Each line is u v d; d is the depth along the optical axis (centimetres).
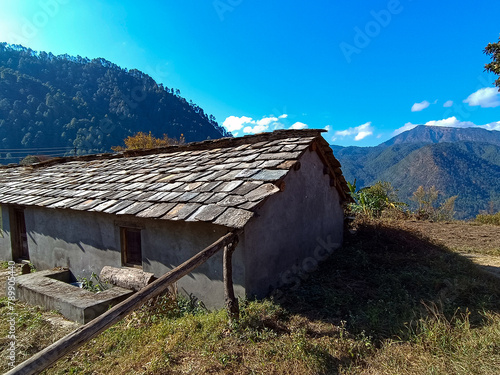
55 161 1191
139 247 573
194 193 497
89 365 339
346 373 284
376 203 1520
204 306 467
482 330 336
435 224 1399
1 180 1058
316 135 610
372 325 371
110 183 693
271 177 468
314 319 394
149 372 299
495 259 766
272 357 309
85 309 436
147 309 446
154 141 3388
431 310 391
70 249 673
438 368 272
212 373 289
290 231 555
